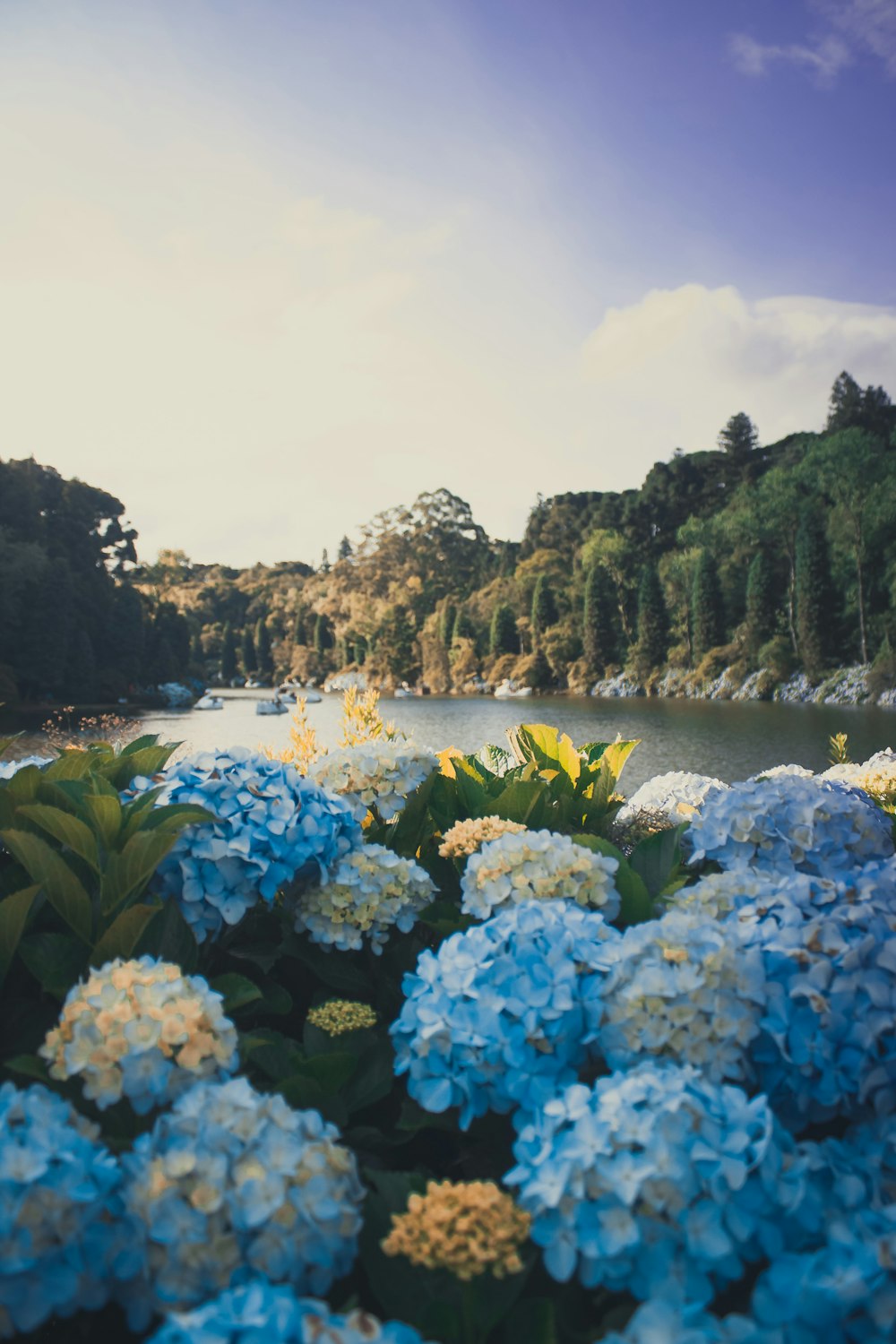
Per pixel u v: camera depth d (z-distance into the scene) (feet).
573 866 6.16
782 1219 3.91
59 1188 3.64
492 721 132.36
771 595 176.45
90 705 196.95
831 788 7.96
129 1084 4.32
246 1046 5.12
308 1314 3.16
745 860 6.89
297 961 7.33
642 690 201.77
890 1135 4.48
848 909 5.26
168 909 6.20
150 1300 3.70
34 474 255.91
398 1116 5.90
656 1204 3.65
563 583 267.80
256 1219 3.59
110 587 243.40
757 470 234.17
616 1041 4.71
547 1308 3.74
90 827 6.71
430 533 355.15
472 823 7.41
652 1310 3.33
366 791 8.21
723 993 4.72
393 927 7.45
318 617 374.22
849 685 150.51
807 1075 4.68
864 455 160.45
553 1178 3.77
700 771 69.92
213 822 6.44
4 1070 5.32
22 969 6.20
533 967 4.83
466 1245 3.61
